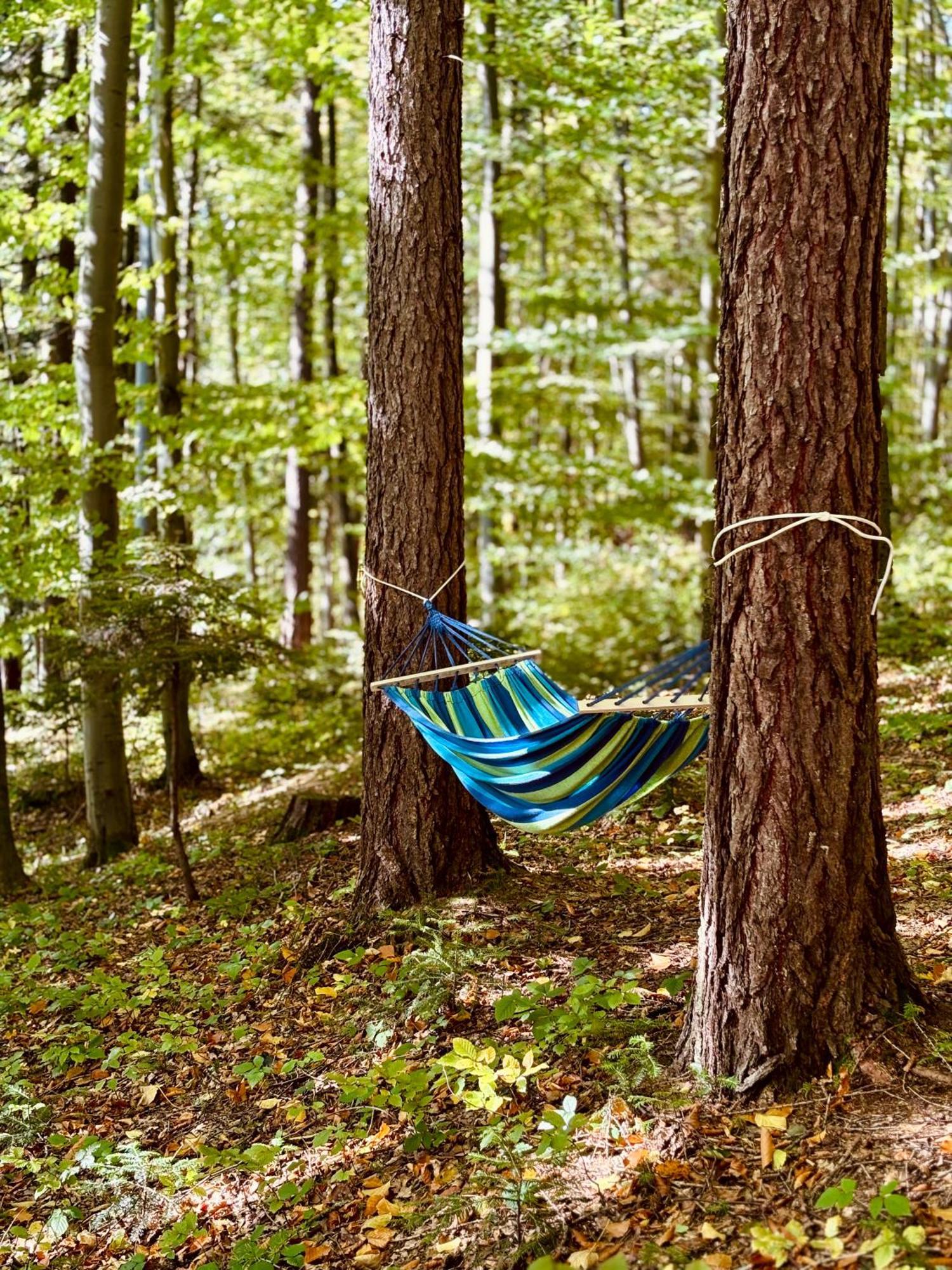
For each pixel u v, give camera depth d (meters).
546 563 12.88
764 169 2.70
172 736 6.01
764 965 2.84
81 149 8.34
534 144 9.73
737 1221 2.44
